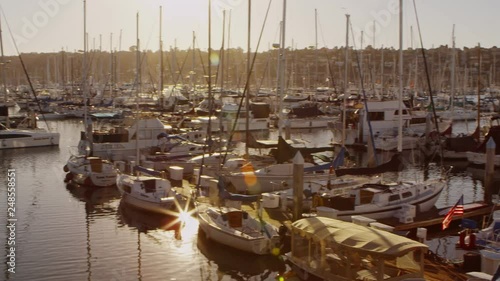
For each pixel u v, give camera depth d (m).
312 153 32.97
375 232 17.52
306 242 18.86
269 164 33.94
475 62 142.50
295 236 19.19
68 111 77.94
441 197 33.34
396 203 25.17
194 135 50.50
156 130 47.00
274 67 115.81
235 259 21.27
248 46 36.19
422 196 26.31
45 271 19.86
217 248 22.31
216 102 70.44
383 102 53.12
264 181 31.61
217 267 20.53
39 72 143.62
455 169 43.34
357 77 97.31
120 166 37.56
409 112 55.94
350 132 52.53
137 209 28.09
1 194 32.16
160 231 24.97
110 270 20.08
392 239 16.75
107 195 32.00
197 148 44.59
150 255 21.73
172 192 27.97
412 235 23.98
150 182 28.22
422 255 16.58
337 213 23.73
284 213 26.08
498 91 112.69
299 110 72.25
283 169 31.89
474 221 24.78
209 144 37.50
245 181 31.50
